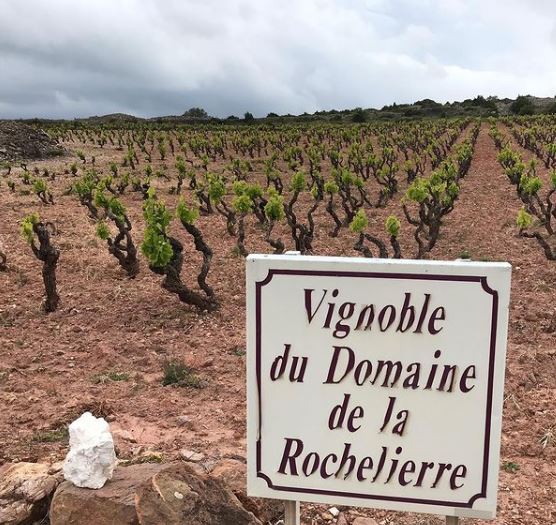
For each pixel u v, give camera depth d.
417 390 2.65
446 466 2.66
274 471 2.84
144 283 10.72
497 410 2.58
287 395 2.77
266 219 16.05
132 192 23.33
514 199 19.39
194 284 10.38
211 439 5.00
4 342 7.70
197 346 7.51
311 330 2.71
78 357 7.17
